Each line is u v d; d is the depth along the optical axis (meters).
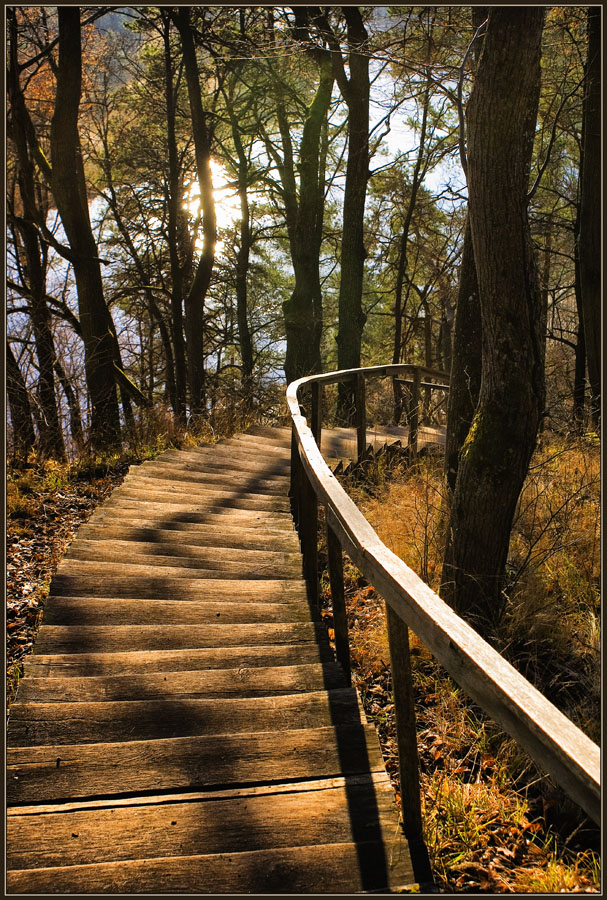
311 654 4.20
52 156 12.41
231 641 4.36
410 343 32.56
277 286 30.23
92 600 4.66
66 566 5.13
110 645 4.22
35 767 3.06
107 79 21.03
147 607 4.65
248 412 12.86
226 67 18.11
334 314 32.28
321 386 8.31
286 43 12.42
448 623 2.33
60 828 2.75
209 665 4.05
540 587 5.25
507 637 4.88
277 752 3.23
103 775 3.04
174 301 18.00
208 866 2.59
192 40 16.12
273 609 4.80
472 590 4.95
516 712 1.88
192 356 17.61
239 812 2.87
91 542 5.65
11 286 14.60
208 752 3.20
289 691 3.80
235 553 5.79
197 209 23.06
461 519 4.98
